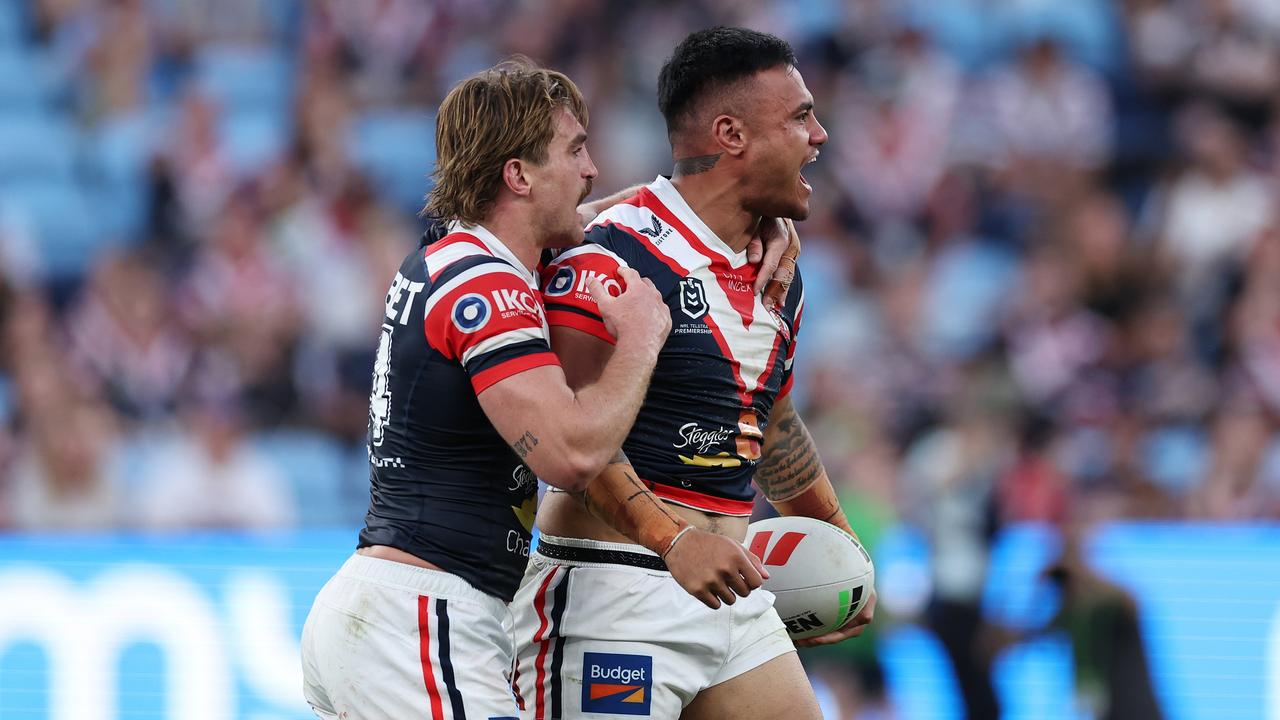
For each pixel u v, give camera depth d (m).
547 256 12.00
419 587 10.90
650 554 12.00
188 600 23.19
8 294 32.06
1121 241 35.81
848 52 39.88
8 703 22.72
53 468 27.28
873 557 23.58
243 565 23.39
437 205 11.37
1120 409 30.91
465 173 11.13
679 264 11.92
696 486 12.07
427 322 10.90
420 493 11.04
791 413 13.60
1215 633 23.30
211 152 36.84
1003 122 38.16
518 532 11.38
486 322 10.66
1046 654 22.84
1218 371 32.91
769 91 11.87
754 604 12.41
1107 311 34.41
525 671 12.18
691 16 40.88
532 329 10.74
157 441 28.53
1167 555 23.64
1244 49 40.56
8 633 22.91
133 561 23.23
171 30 40.72
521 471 11.34
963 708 22.84
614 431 10.58
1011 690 22.80
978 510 24.02
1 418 28.94
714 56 11.92
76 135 38.69
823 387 28.66
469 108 11.14
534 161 11.13
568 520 12.15
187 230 35.09
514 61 11.62
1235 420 28.77
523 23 40.44
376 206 35.41
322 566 23.53
